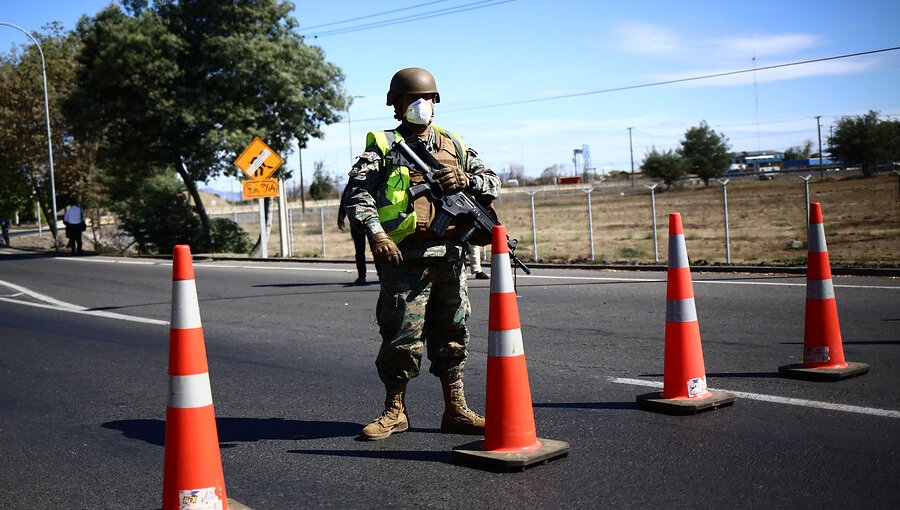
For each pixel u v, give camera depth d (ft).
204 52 85.05
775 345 23.20
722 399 16.69
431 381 20.89
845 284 35.32
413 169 14.70
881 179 195.00
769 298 32.48
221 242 94.73
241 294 43.42
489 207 15.37
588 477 12.93
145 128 86.94
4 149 123.65
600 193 265.34
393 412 15.96
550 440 14.33
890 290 32.86
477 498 12.28
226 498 11.76
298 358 25.00
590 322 28.96
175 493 11.08
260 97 85.92
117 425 18.07
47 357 27.20
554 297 36.06
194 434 11.15
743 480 12.48
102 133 89.15
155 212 92.63
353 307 36.14
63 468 15.03
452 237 14.93
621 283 40.47
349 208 14.61
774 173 282.56
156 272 61.62
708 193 201.16
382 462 14.30
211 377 22.65
